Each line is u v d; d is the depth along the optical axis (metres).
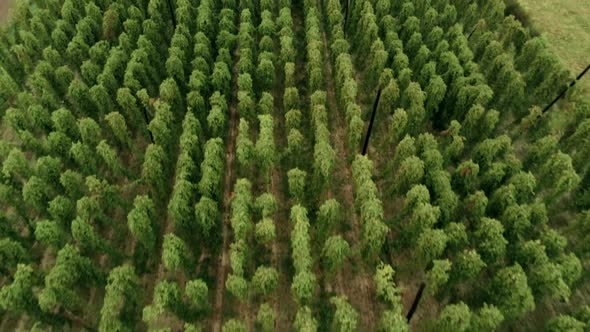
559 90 46.69
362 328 35.94
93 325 34.62
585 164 40.22
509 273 30.83
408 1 56.75
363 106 51.34
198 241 38.56
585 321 30.42
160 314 32.88
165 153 41.16
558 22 61.88
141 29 54.28
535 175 40.88
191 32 55.16
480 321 29.56
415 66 48.69
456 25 51.50
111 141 46.09
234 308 36.41
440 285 32.94
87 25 51.53
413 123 43.72
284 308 36.50
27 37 50.19
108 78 45.66
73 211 36.47
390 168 41.66
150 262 38.41
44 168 37.19
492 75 48.06
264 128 40.19
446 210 35.47
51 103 44.72
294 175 37.72
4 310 34.50
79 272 32.50
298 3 63.12
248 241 36.28
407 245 38.12
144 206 35.28
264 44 50.47
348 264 39.22
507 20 53.44
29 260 35.12
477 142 43.88
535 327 34.97
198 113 44.69
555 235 33.25
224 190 44.44
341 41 50.47
